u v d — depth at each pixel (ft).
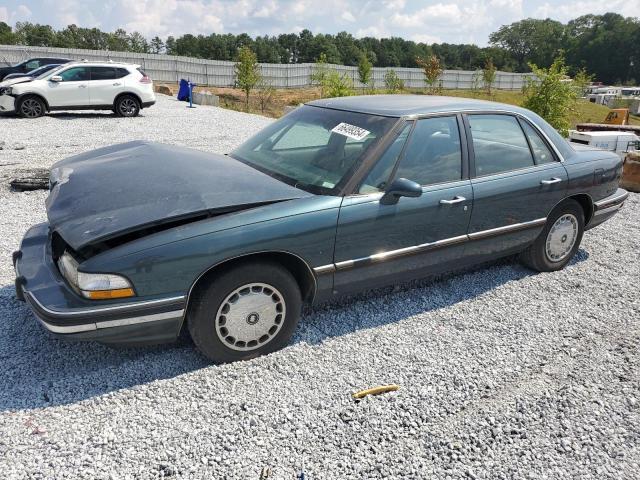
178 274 9.28
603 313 13.48
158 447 8.32
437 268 13.03
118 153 13.17
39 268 10.20
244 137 41.88
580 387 10.28
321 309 13.04
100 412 9.05
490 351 11.52
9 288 13.50
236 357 10.56
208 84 150.20
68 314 8.72
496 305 13.69
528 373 10.77
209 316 9.91
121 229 8.98
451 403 9.72
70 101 50.16
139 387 9.72
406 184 10.83
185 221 9.69
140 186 10.54
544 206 14.49
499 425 9.16
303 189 11.26
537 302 13.96
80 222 9.41
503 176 13.46
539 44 458.09
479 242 13.44
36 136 38.45
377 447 8.52
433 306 13.50
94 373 10.12
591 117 184.75
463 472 8.10
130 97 52.65
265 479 7.78
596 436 8.98
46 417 8.88
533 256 15.37
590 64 422.41
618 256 17.56
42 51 121.90
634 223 21.33
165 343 10.39
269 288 10.44
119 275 8.88
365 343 11.60
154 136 40.57
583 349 11.74
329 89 87.76
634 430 9.17
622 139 32.55
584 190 15.34
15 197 21.95
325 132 12.50
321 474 7.92
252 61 104.78
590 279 15.57
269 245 10.00
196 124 49.42
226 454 8.24
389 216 11.44
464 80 229.04
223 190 10.46
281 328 10.90
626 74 410.52
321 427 8.93
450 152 12.64
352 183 11.08
